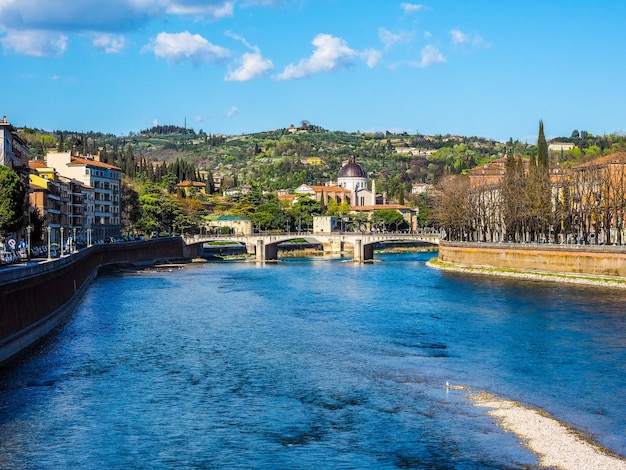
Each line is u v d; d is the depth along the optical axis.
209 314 132.75
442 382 81.06
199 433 64.75
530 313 130.62
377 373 85.50
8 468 57.12
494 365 89.00
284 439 63.06
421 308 140.38
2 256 135.00
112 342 104.44
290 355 95.94
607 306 138.00
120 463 58.06
